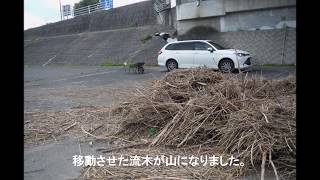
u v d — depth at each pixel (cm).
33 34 4769
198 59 1811
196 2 2416
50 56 3778
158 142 612
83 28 4194
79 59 3369
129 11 3759
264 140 513
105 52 3209
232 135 552
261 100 671
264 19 2147
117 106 830
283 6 2056
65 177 504
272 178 471
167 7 3084
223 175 483
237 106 640
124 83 1510
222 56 1731
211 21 2392
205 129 600
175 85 759
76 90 1386
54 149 633
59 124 797
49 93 1340
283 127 533
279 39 2086
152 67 2412
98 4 4644
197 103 650
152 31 3111
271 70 1759
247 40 2214
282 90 954
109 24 3906
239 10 2222
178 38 2569
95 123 785
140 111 693
